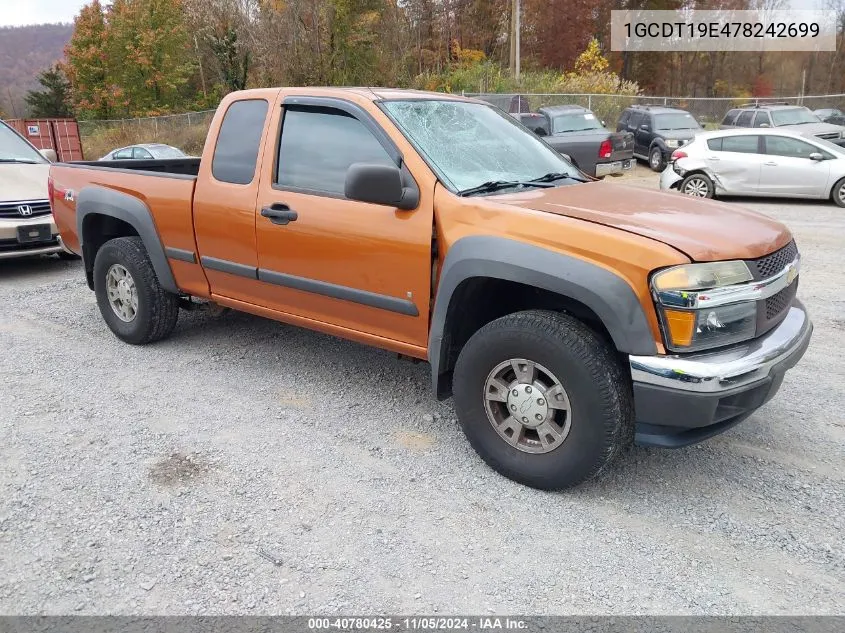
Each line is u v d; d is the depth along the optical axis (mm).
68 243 5832
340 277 3850
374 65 28406
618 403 2988
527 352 3107
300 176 4023
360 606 2521
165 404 4266
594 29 47906
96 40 44375
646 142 19312
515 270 3076
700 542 2900
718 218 3305
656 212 3318
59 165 5746
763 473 3453
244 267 4363
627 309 2846
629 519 3066
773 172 12891
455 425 4012
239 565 2744
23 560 2770
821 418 4043
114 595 2574
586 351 2963
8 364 4941
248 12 33062
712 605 2527
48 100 47438
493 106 4668
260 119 4250
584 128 16172
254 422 4023
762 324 3059
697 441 3016
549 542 2902
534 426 3207
